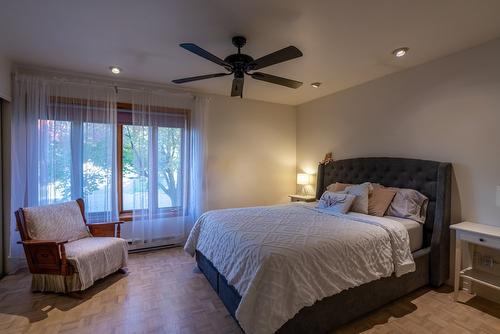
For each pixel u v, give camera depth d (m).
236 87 2.61
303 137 4.92
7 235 2.97
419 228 2.73
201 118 4.07
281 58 2.13
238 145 4.54
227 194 4.46
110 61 2.99
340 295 1.96
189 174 4.05
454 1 1.85
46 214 2.74
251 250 1.91
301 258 1.81
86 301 2.39
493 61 2.43
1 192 2.95
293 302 1.69
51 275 2.48
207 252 2.62
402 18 2.08
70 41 2.51
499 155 2.40
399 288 2.36
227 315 2.18
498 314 2.21
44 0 1.87
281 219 2.68
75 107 3.30
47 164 3.15
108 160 3.46
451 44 2.52
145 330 1.99
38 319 2.11
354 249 2.06
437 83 2.85
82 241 2.82
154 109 3.80
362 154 3.74
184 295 2.51
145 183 3.74
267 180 4.82
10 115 2.96
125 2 1.90
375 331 1.98
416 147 3.06
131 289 2.62
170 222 3.94
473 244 2.56
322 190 4.33
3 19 2.12
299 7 1.94
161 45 2.59
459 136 2.68
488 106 2.46
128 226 3.71
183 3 1.90
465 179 2.63
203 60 2.96
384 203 2.97
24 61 2.99
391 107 3.34
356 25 2.19
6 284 2.70
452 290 2.62
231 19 2.11
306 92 4.19
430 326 2.05
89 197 3.38
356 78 3.51
